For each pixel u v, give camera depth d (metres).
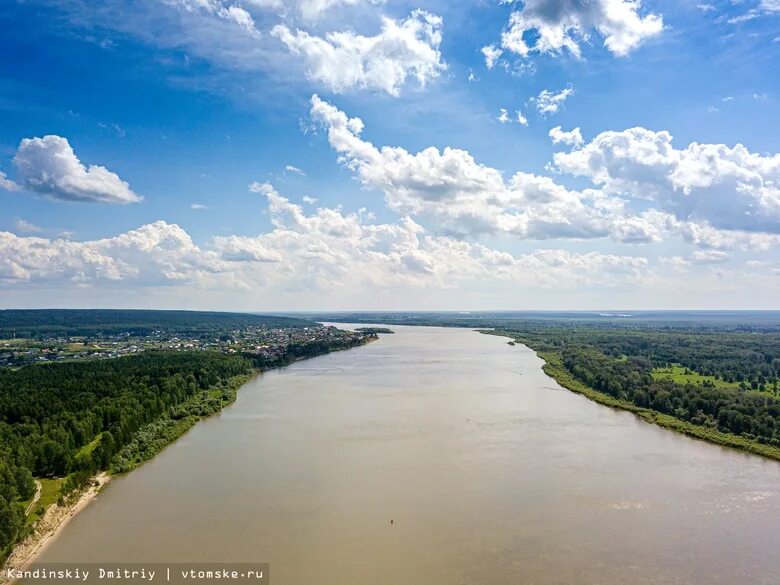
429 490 92.81
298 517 82.88
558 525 80.38
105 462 101.75
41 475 98.50
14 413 123.62
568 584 66.12
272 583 65.94
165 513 84.50
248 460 108.50
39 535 77.25
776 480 98.06
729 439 121.00
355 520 81.88
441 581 66.56
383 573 68.12
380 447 116.62
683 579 67.19
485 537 76.94
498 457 109.94
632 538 76.69
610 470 102.69
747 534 77.81
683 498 89.81
